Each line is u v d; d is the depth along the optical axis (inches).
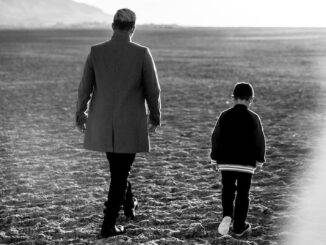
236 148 180.9
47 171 300.0
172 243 184.1
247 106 186.7
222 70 1089.4
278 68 1140.5
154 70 184.1
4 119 494.3
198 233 193.5
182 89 749.9
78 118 190.4
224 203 183.0
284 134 403.9
